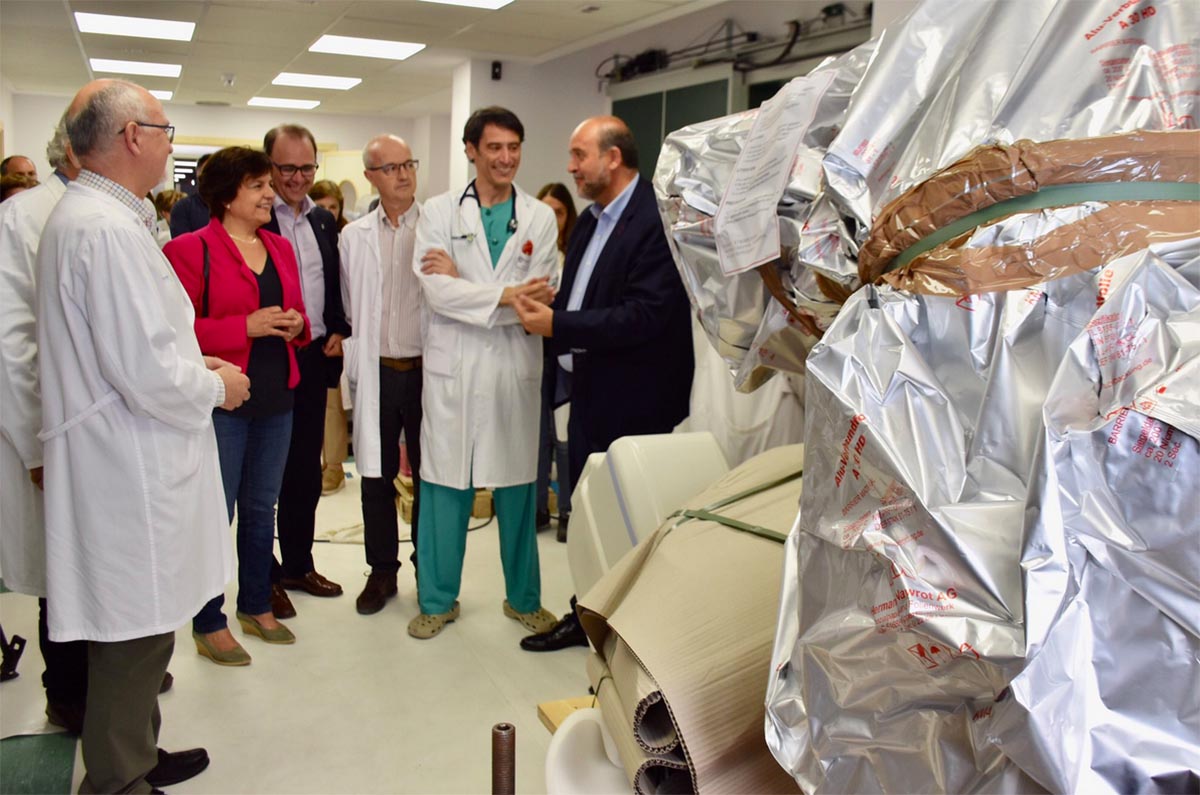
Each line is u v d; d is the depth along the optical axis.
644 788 1.10
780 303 1.21
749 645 1.11
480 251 2.78
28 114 10.33
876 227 0.91
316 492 3.27
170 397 1.77
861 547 0.76
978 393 0.81
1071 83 0.93
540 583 3.13
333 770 2.18
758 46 5.77
